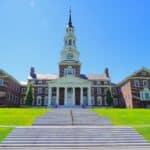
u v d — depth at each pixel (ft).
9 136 64.49
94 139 62.80
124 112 117.60
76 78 213.87
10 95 207.00
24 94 238.48
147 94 202.59
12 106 212.64
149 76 208.74
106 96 231.71
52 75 246.06
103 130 70.49
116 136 65.16
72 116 103.55
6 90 196.13
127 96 209.77
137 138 63.46
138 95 200.44
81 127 76.02
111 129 71.77
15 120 92.79
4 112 113.80
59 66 234.17
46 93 230.68
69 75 215.92
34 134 66.49
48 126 81.30
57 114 108.37
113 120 95.20
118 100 236.02
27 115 104.88
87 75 248.93
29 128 73.05
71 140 62.23
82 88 212.02
